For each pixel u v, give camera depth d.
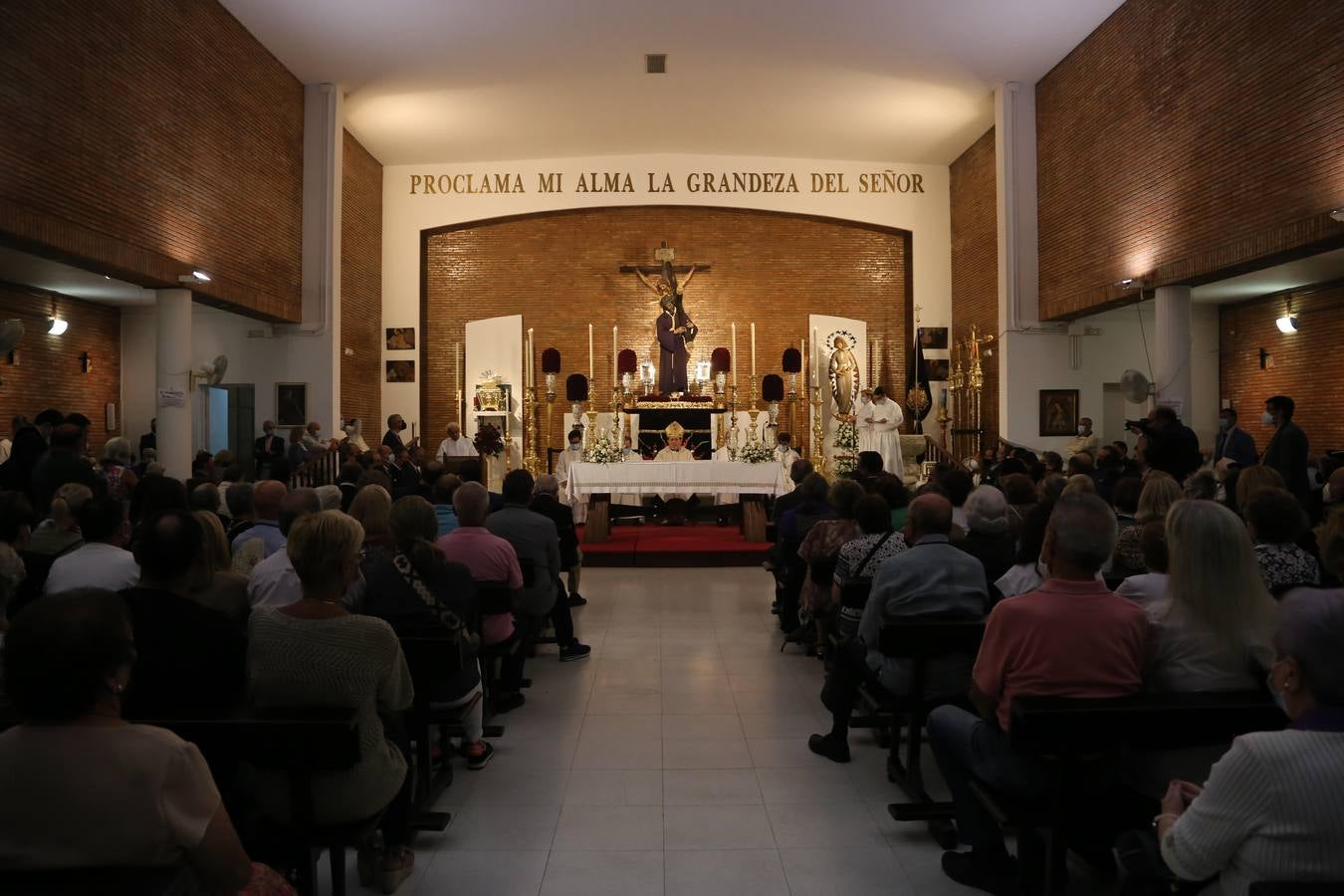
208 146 12.04
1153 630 3.29
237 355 15.16
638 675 7.18
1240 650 3.13
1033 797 3.38
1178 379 11.80
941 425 18.00
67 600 2.04
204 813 2.09
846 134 17.53
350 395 17.03
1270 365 16.73
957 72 14.70
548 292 19.14
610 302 19.12
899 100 15.80
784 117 16.66
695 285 19.14
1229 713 2.91
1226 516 3.19
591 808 4.67
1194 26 11.04
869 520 5.51
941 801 4.61
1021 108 15.14
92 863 2.00
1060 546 3.32
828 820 4.51
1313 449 15.70
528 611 6.51
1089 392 15.26
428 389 19.09
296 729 2.91
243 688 3.36
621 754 5.47
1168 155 11.60
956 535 6.13
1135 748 3.15
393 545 4.70
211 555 4.13
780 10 12.70
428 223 18.81
